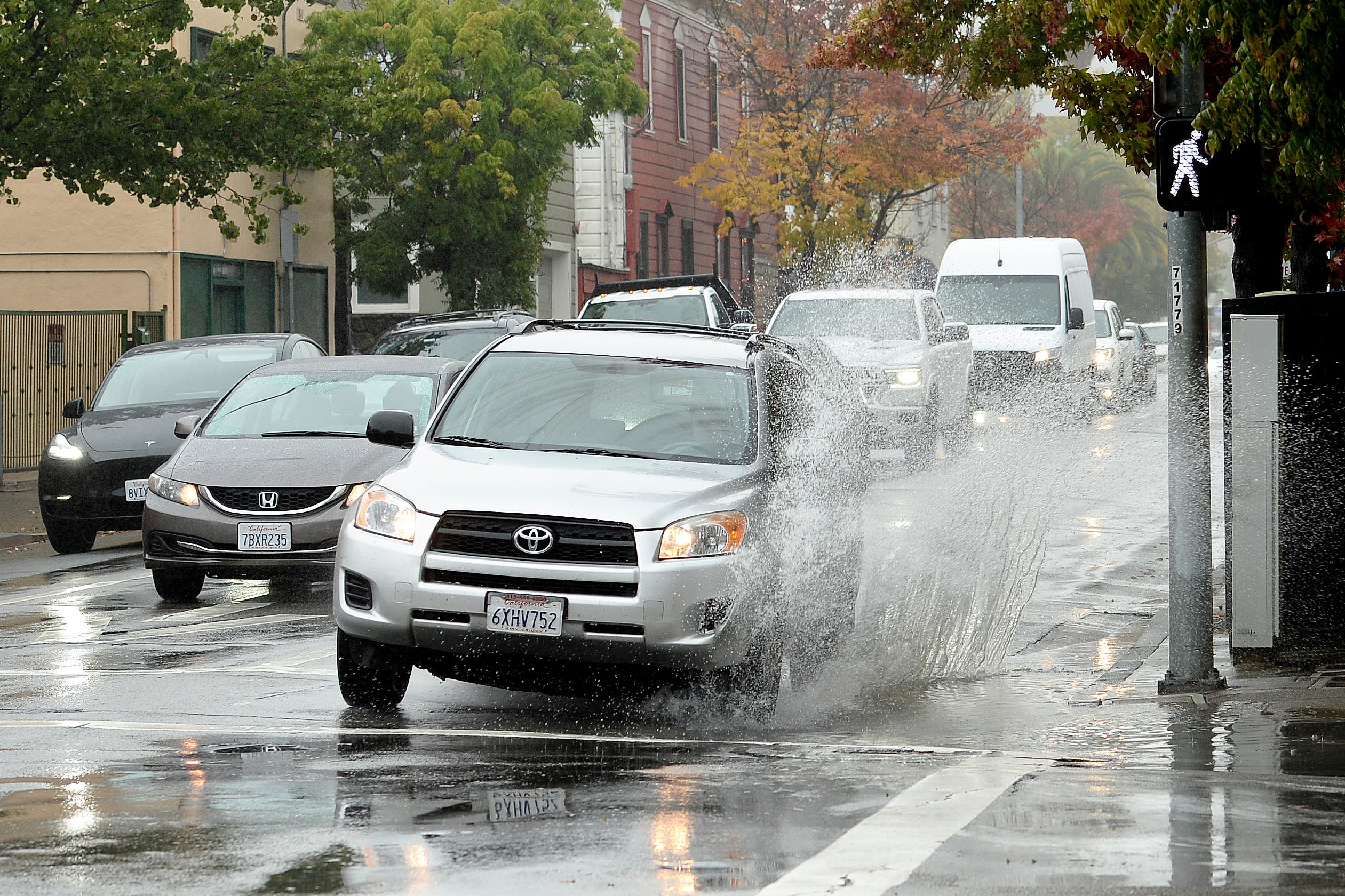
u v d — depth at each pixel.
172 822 13.41
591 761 16.45
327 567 29.00
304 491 29.17
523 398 21.59
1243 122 19.55
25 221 69.56
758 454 20.62
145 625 27.27
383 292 80.38
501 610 18.58
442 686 21.59
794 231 108.75
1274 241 28.62
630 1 108.56
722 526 18.89
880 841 12.57
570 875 11.61
